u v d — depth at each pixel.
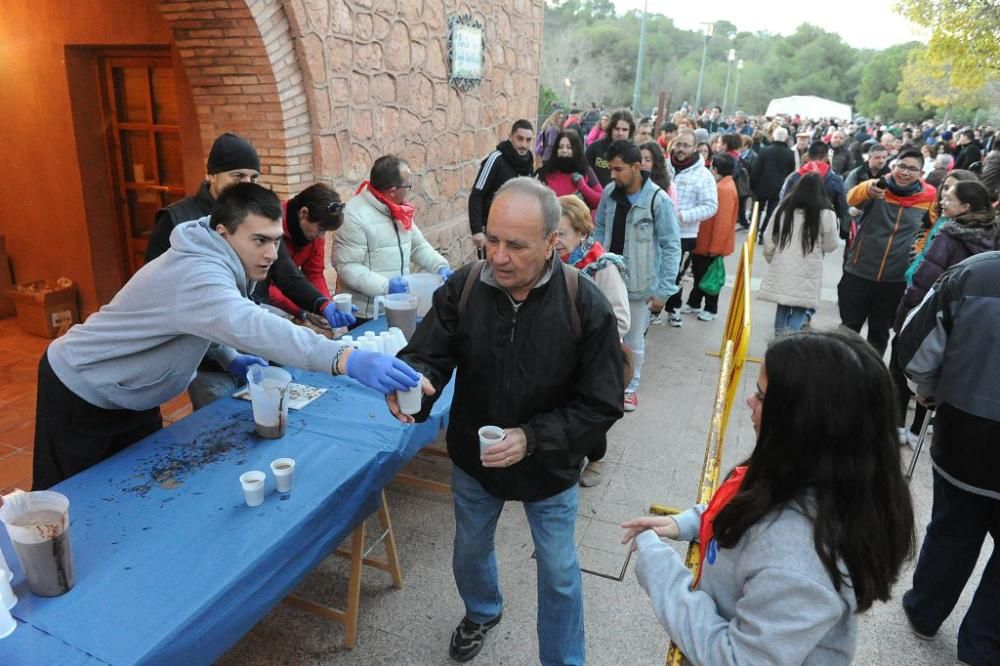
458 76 6.53
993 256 2.13
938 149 13.09
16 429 3.88
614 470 3.71
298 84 4.38
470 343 1.88
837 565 1.03
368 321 3.50
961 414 2.17
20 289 5.17
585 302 1.82
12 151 5.15
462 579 2.24
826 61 79.62
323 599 2.65
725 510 1.13
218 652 1.54
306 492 1.91
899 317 3.55
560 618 2.06
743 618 1.08
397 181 3.51
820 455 1.05
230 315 1.88
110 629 1.38
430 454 3.69
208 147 4.49
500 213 1.65
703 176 5.58
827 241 4.60
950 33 15.27
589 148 6.68
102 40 4.66
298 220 3.21
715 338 5.89
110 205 5.27
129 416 2.22
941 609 2.48
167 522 1.74
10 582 1.49
